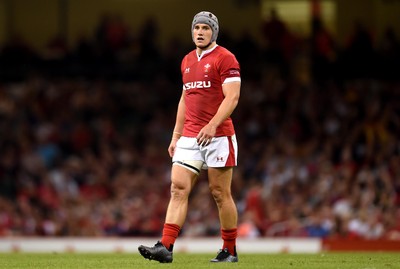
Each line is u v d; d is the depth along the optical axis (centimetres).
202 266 2570
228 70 2717
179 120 2842
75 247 5638
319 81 8931
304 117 8194
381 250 5247
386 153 7519
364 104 8294
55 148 7956
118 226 6719
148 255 2636
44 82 8831
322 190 6781
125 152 7906
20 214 6731
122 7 9744
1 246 5588
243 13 9638
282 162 7319
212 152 2722
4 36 9612
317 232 6300
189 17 9719
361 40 8969
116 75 9088
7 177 7388
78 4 9744
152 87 8862
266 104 8444
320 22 9119
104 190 7344
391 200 6500
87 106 8525
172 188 2731
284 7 9550
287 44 9100
